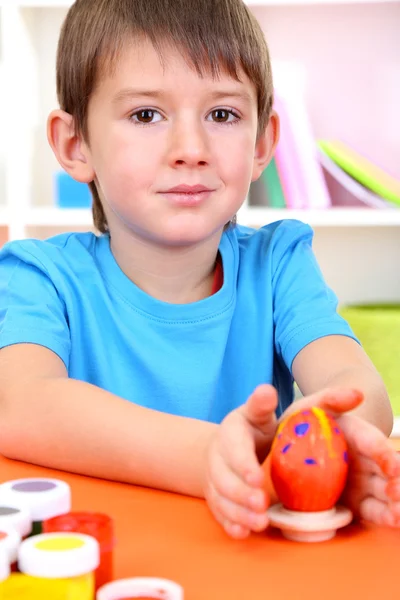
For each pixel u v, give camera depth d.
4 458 0.73
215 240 0.97
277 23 2.39
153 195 0.86
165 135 0.85
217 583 0.40
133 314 0.95
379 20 2.38
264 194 2.31
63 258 0.97
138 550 0.45
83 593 0.35
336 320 0.94
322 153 2.13
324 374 0.85
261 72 0.92
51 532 0.41
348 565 0.43
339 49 2.39
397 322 1.98
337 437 0.50
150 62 0.85
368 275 2.44
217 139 0.86
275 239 1.07
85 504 0.56
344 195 2.33
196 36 0.85
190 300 0.98
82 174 0.98
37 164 2.38
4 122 2.40
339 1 2.06
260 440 0.54
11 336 0.84
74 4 0.96
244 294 1.01
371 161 2.41
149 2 0.86
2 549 0.36
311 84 2.40
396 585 0.40
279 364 1.02
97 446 0.63
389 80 2.39
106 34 0.87
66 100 0.98
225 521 0.48
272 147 1.05
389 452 0.49
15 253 0.94
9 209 2.09
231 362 0.99
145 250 0.95
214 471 0.50
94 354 0.94
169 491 0.59
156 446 0.60
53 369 0.82
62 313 0.92
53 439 0.67
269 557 0.44
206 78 0.85
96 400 0.68
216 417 0.98
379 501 0.50
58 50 1.00
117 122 0.87
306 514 0.49
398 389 1.96
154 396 0.95
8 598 0.34
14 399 0.74
